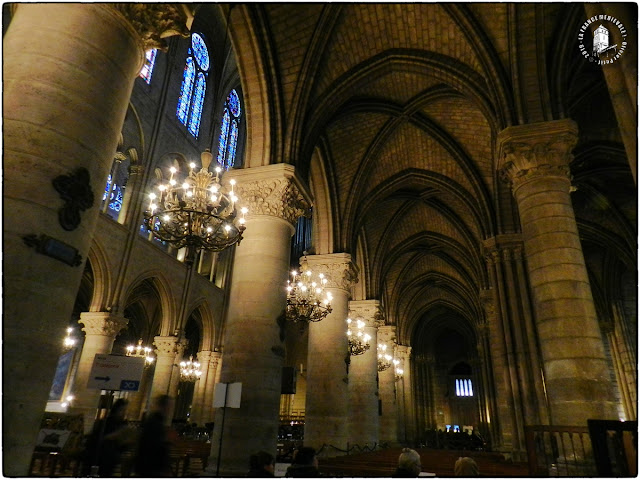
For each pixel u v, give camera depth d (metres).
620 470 5.47
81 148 4.50
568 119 9.52
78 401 17.19
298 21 11.63
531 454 6.82
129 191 20.91
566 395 7.66
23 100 4.25
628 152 4.40
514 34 10.37
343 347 15.11
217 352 27.16
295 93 11.89
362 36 12.62
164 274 22.89
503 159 10.02
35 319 3.88
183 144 25.16
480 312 27.98
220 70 30.12
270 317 9.66
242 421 8.68
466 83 12.23
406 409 31.81
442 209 22.25
